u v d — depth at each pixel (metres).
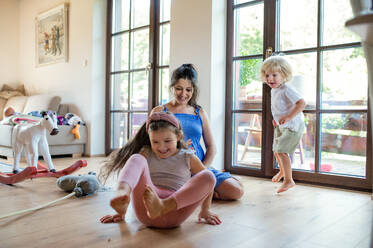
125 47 3.88
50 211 1.59
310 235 1.28
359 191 2.16
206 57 2.82
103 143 4.16
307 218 1.51
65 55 4.42
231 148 2.91
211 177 1.22
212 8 2.79
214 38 2.82
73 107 4.35
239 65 2.88
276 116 2.19
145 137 1.41
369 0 0.63
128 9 3.83
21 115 2.78
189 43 2.96
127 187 1.08
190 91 1.69
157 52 3.49
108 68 4.09
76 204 1.74
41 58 4.97
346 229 1.36
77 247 1.12
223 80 2.92
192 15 2.94
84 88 4.15
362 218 1.52
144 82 3.62
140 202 1.24
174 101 1.79
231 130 2.91
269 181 2.52
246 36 2.83
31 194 1.97
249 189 2.20
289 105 2.13
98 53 4.08
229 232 1.29
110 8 4.06
